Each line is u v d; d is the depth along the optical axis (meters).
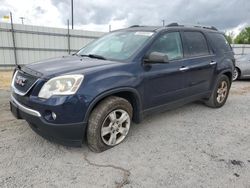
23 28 14.56
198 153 3.17
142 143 3.40
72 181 2.48
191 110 5.10
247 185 2.51
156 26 4.14
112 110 3.08
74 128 2.79
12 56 14.55
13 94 3.21
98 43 4.29
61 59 3.61
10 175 2.53
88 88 2.78
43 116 2.72
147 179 2.56
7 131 3.61
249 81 10.11
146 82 3.43
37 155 2.96
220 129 4.07
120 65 3.20
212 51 4.90
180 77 4.01
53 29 15.73
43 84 2.75
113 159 2.94
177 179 2.58
